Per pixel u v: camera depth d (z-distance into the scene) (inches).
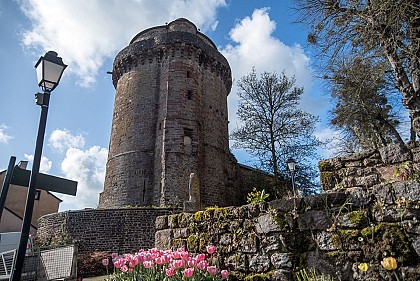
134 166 933.2
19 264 177.5
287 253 157.0
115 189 927.7
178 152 913.5
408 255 130.0
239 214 183.5
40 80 214.8
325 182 234.8
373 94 617.6
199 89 1051.9
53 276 276.2
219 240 187.9
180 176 885.2
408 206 136.5
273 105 916.0
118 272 204.1
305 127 883.4
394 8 339.3
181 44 1053.2
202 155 980.6
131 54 1080.8
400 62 359.3
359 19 389.7
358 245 141.6
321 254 148.9
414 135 602.5
